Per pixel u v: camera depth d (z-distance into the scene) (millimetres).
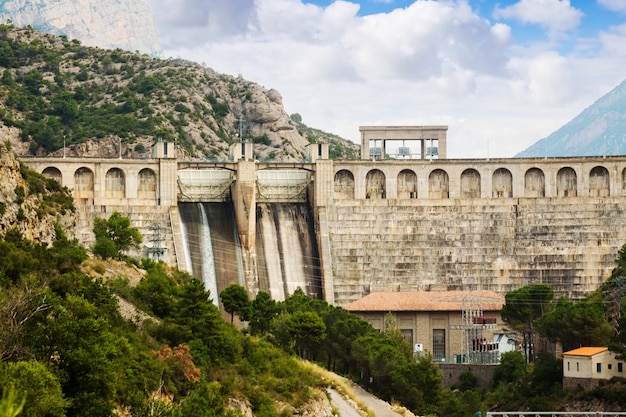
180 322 191125
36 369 122062
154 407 144625
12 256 173250
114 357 147625
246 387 183875
